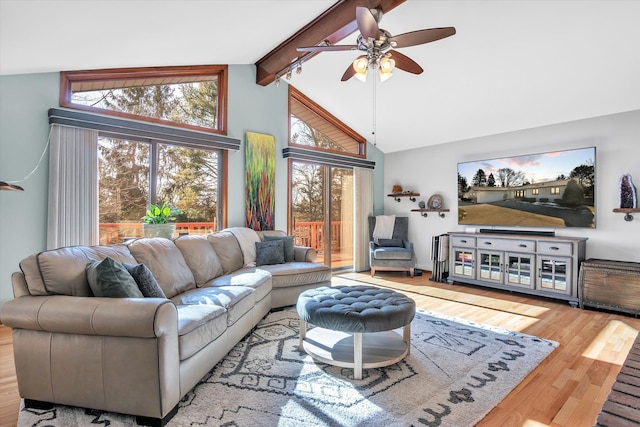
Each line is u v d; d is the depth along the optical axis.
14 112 3.03
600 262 3.72
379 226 5.96
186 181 4.16
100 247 2.31
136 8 2.26
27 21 1.99
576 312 3.55
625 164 3.86
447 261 5.20
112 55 3.09
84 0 1.95
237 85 4.52
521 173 4.63
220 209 4.39
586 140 4.14
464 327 3.05
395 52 2.76
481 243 4.64
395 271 5.88
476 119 4.77
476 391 1.95
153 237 3.19
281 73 4.27
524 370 2.21
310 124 5.54
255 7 2.89
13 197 3.02
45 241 3.16
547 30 3.15
